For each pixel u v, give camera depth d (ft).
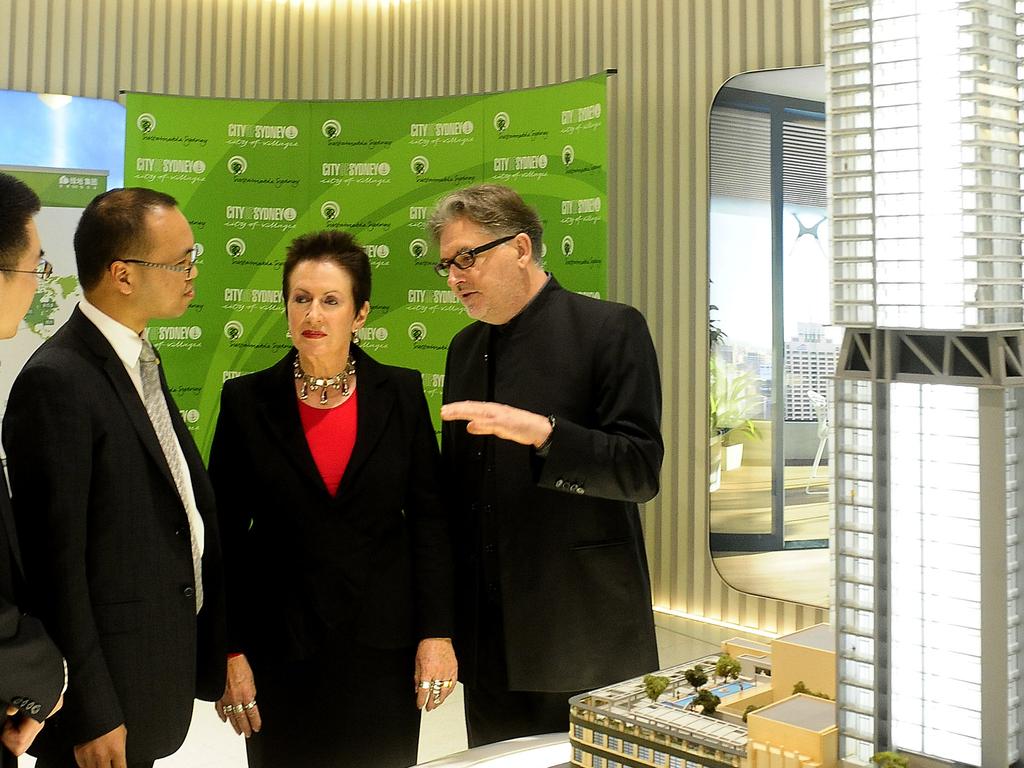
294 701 6.35
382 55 19.71
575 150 15.98
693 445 16.94
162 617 5.43
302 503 6.31
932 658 3.38
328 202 17.53
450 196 6.37
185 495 5.76
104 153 18.61
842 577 3.58
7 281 4.72
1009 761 3.22
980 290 3.17
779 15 16.05
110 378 5.42
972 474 3.24
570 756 4.45
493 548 6.42
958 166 3.19
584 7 18.10
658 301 17.34
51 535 5.04
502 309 6.41
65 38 18.43
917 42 3.22
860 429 3.50
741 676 4.59
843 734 3.58
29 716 4.55
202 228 17.35
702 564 16.84
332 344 6.18
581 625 6.28
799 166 15.74
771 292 16.03
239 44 19.33
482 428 5.65
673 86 17.10
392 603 6.43
